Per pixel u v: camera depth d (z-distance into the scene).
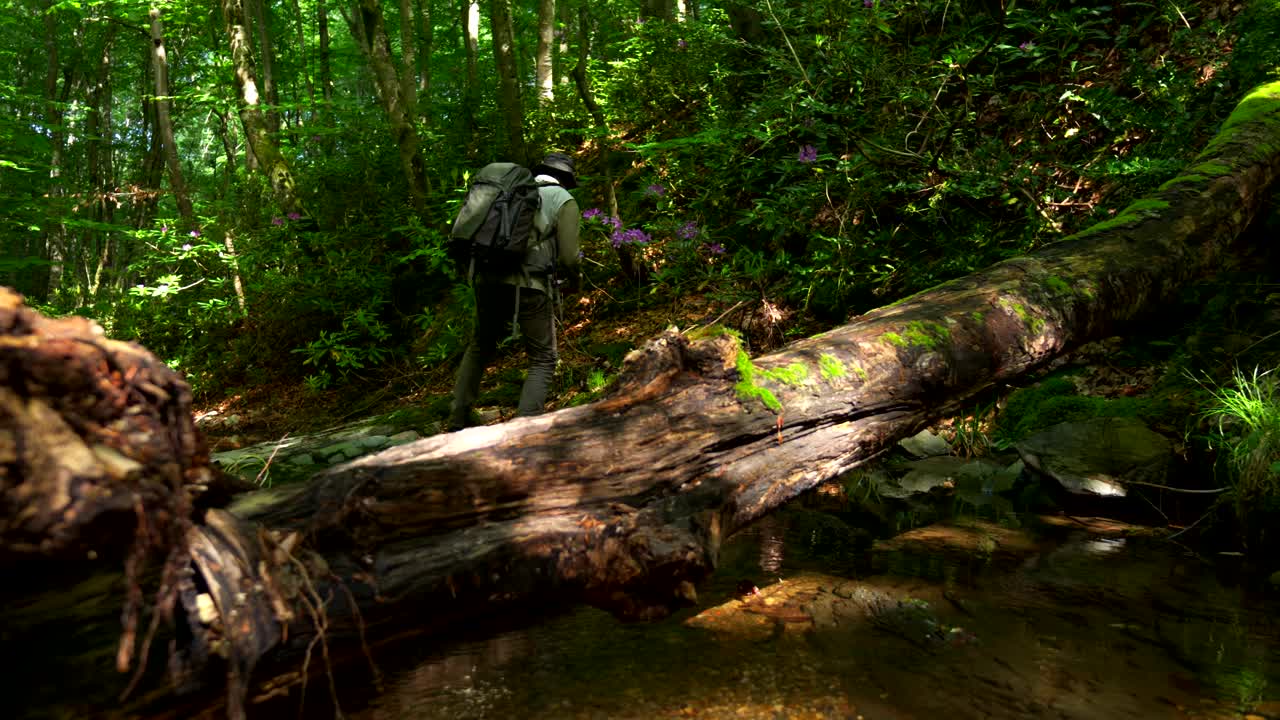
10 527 0.90
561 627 2.14
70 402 0.98
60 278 14.98
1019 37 5.72
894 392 2.30
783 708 1.66
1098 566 2.54
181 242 9.09
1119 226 3.53
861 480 3.72
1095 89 4.96
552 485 1.57
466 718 1.62
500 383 5.98
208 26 12.95
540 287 4.03
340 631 1.28
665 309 6.04
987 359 2.60
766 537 2.94
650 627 2.13
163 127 10.24
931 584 2.40
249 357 7.93
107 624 1.11
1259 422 2.73
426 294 7.83
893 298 4.98
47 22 16.80
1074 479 3.20
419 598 1.35
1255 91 4.51
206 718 1.19
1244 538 2.66
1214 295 3.91
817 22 5.18
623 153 8.05
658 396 1.82
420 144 8.24
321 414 6.59
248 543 1.22
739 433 1.88
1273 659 1.84
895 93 4.94
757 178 5.78
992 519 3.12
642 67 8.80
